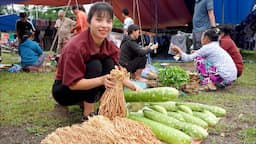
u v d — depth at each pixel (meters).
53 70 6.71
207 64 4.81
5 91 4.57
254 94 4.61
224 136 2.91
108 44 2.68
